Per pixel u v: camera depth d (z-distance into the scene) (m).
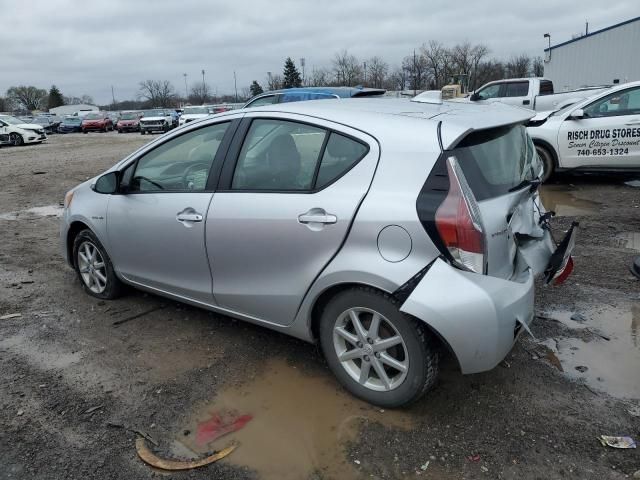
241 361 3.48
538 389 3.08
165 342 3.77
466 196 2.54
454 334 2.51
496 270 2.72
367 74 66.75
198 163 3.59
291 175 3.08
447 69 61.59
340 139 2.93
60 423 2.89
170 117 36.28
